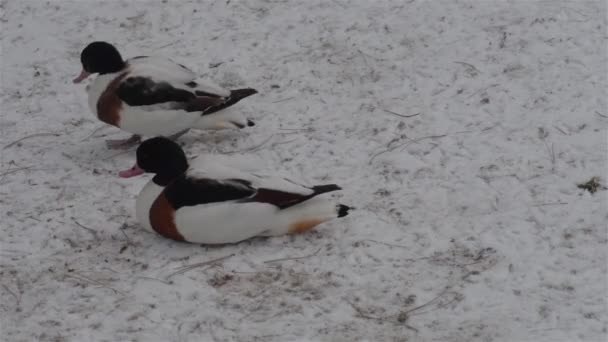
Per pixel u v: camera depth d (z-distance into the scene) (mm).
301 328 7008
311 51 11531
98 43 9656
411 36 11570
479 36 11414
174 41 12078
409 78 10797
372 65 11125
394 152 9445
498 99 10195
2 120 10695
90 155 9914
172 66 9859
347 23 12000
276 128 10148
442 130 9758
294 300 7328
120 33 12383
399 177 9008
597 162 8953
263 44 11797
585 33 11250
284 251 7957
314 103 10562
